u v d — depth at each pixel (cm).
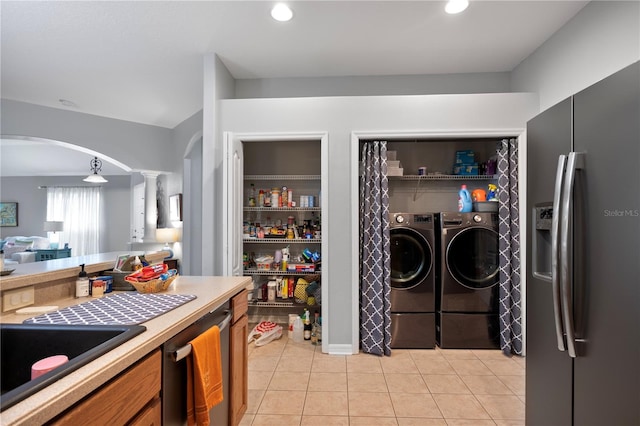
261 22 216
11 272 125
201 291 148
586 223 113
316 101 259
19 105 353
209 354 116
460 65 280
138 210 487
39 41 235
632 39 169
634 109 97
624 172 100
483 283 262
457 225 262
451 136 255
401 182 317
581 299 114
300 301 300
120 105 366
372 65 279
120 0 191
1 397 56
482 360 243
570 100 122
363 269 260
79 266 146
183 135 425
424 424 168
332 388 203
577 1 195
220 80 268
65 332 94
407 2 196
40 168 686
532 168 146
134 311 113
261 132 259
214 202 256
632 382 97
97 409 69
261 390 201
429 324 264
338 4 198
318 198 328
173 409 101
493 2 196
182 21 213
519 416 175
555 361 130
